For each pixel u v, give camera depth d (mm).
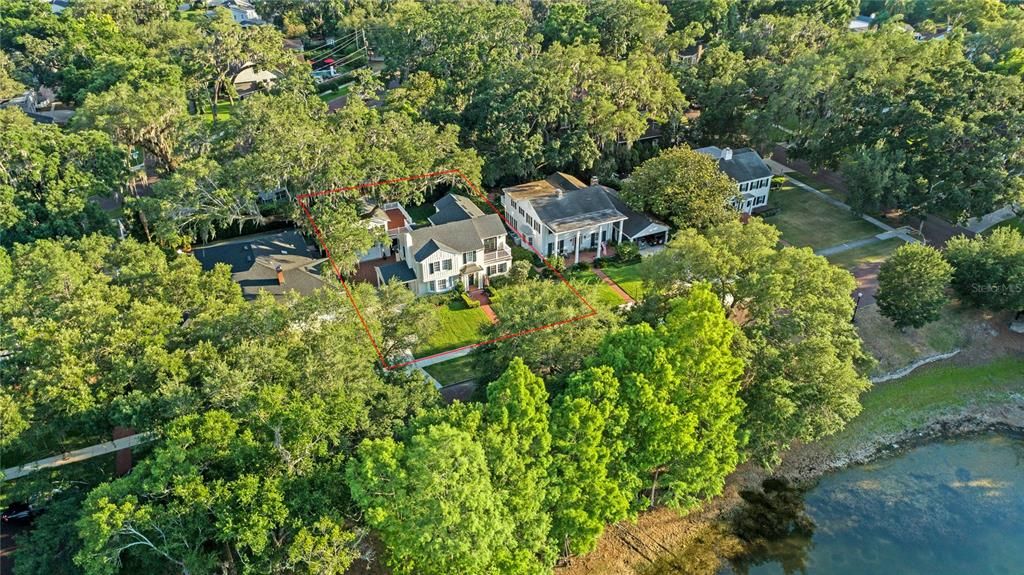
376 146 80688
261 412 37188
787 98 90688
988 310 67312
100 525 31172
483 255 72625
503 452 35844
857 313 67062
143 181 90625
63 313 46469
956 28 119438
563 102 88562
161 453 34344
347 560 34594
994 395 60688
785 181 96375
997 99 78250
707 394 41625
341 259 66812
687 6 130250
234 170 71938
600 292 70812
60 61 112000
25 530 42656
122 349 44188
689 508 45094
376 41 130625
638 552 46438
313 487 36344
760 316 49469
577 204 79375
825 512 49969
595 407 39094
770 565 45969
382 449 34562
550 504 38969
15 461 47562
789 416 44938
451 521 31781
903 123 81938
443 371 58906
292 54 121250
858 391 47562
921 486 52219
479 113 92312
